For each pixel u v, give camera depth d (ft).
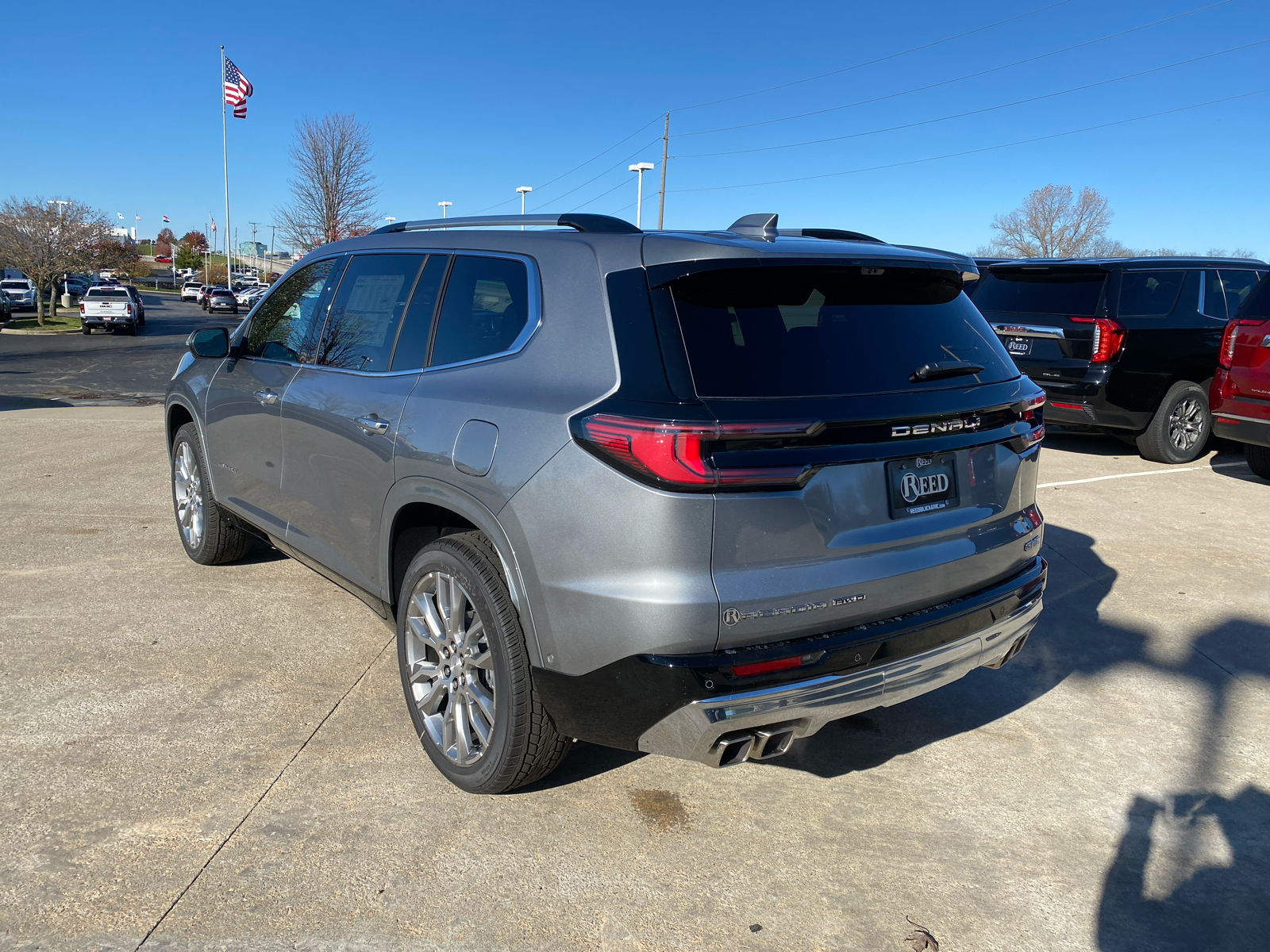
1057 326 26.84
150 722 10.69
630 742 8.18
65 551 17.13
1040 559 10.46
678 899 7.95
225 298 183.73
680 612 7.43
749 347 7.89
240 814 8.92
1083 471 25.96
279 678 12.00
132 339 109.19
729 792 9.71
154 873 8.02
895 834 9.04
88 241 138.00
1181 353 26.58
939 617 8.70
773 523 7.64
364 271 11.93
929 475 8.64
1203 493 23.22
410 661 10.07
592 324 8.32
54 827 8.61
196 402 15.31
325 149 135.64
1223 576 16.80
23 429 32.58
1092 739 11.02
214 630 13.51
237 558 16.33
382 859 8.32
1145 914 7.93
